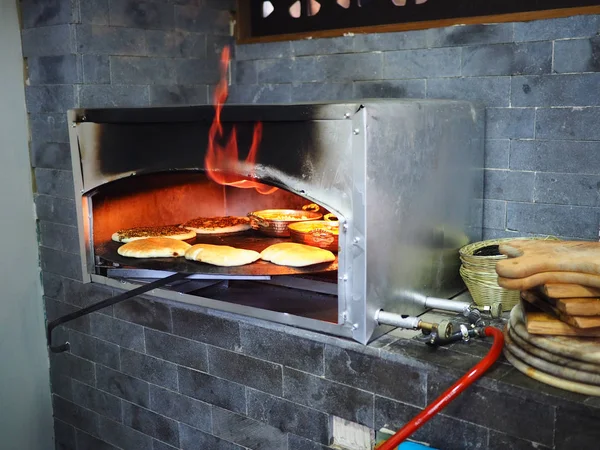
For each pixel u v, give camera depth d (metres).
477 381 1.50
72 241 2.46
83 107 2.32
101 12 2.34
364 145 1.60
